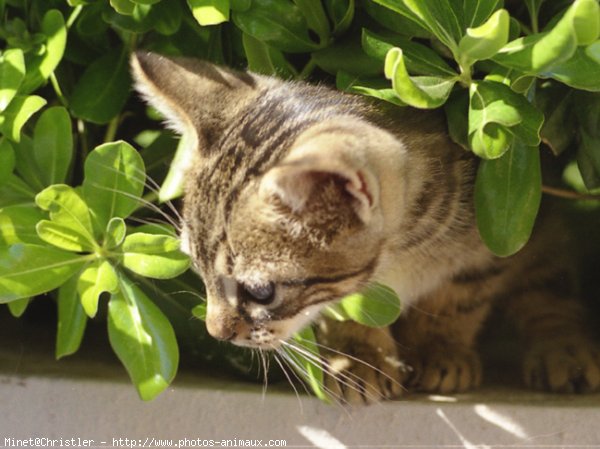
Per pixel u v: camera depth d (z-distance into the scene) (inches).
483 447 33.4
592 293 37.3
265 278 32.3
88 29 34.5
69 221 32.1
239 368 34.7
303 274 32.4
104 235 32.5
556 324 35.9
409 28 32.5
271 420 33.8
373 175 31.5
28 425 33.9
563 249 36.3
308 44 33.3
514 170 32.2
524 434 33.3
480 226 32.4
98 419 33.8
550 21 32.3
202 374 34.8
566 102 33.3
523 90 31.4
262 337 32.8
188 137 33.3
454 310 35.7
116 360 35.3
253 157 32.0
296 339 33.3
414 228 33.8
